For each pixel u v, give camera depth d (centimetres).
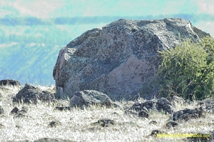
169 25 8419
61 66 8444
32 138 4762
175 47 7944
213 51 8106
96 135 4828
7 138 4753
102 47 8362
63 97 8219
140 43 8100
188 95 7719
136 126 5238
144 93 7862
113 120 5338
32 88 7144
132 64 7994
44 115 5931
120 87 7994
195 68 7762
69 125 5359
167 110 6075
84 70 8256
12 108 6575
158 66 7919
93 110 6341
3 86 8119
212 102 6341
